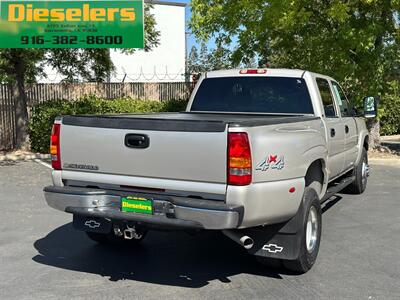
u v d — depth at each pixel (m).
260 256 5.00
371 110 8.20
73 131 4.90
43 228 6.86
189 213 4.26
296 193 4.77
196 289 4.77
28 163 13.11
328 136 6.16
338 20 11.88
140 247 6.10
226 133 4.18
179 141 4.36
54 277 5.08
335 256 5.69
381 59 12.53
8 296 4.58
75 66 16.17
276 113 6.36
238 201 4.19
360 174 8.81
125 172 4.66
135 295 4.62
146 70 32.78
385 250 5.90
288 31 13.23
